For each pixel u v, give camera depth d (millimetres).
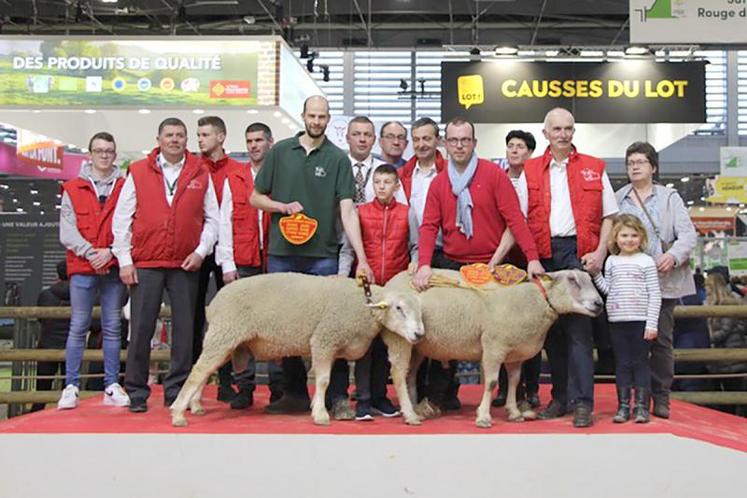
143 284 4738
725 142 19469
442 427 4012
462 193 4555
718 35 8938
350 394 5254
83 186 5188
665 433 3754
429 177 5102
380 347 4551
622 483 3701
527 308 4125
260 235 5426
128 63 9852
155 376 7508
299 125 11031
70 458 3746
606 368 6199
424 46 16500
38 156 14859
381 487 3680
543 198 4676
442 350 4250
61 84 9914
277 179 4734
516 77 11867
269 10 14773
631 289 4281
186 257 4809
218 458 3717
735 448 3691
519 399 5035
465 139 4504
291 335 4160
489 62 11898
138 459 3734
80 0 14156
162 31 15297
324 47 16547
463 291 4258
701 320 6926
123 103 9844
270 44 9742
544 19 15625
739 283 9531
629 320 4254
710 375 6453
